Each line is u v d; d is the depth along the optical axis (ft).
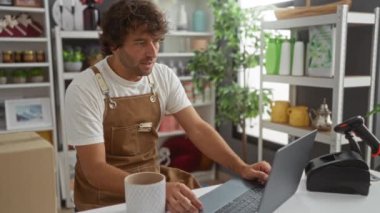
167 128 10.31
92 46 9.36
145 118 4.19
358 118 3.80
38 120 8.86
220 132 10.96
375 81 6.28
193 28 10.52
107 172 3.37
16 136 2.52
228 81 9.92
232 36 8.70
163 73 4.42
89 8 8.89
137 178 2.82
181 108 4.49
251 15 8.42
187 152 10.61
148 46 3.61
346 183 3.49
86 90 3.76
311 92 7.50
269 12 8.22
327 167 3.51
